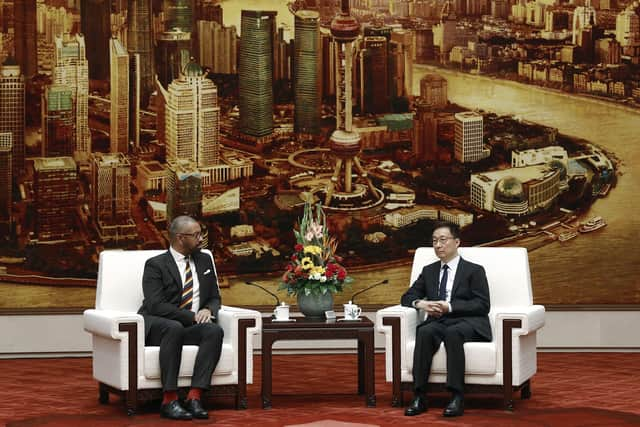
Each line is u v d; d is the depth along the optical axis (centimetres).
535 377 980
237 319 814
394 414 786
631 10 1189
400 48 1193
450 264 850
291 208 1183
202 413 770
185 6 1168
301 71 1185
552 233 1191
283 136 1185
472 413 789
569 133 1191
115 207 1161
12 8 1140
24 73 1144
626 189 1193
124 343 783
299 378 987
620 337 1181
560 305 1185
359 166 1189
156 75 1168
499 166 1194
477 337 813
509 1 1198
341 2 1186
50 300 1144
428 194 1191
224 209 1177
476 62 1191
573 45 1195
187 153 1170
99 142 1159
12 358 1131
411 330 828
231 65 1177
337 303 1177
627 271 1189
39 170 1145
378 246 1184
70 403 841
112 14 1158
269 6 1179
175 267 841
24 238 1142
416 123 1193
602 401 844
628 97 1194
